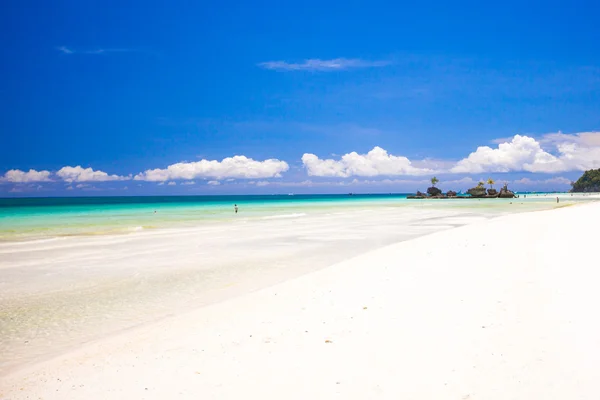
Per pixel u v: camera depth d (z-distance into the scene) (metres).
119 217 51.66
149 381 5.95
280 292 11.02
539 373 5.45
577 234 19.19
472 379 5.39
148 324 9.45
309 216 50.94
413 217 46.06
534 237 18.94
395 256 15.88
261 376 5.83
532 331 6.86
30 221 44.12
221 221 43.00
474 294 9.33
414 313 8.22
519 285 9.86
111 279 14.55
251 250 21.12
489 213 53.16
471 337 6.77
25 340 8.63
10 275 15.31
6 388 6.19
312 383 5.53
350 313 8.55
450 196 179.38
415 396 5.05
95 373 6.45
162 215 56.22
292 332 7.63
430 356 6.14
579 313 7.59
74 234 29.81
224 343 7.32
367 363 6.04
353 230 31.06
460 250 16.19
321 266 16.56
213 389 5.54
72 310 10.82
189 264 17.30
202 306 10.98
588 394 4.89
